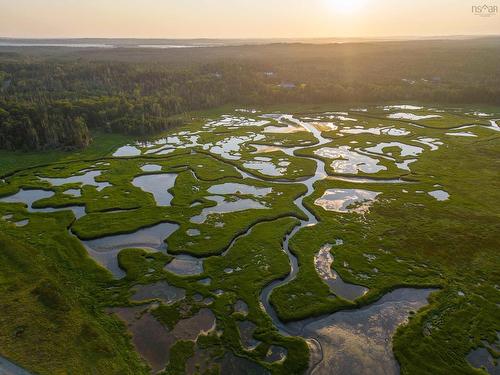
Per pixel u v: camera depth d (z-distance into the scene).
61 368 35.91
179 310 45.31
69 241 59.47
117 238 61.44
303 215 67.94
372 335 41.94
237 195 76.81
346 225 63.94
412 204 71.25
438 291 48.12
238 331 42.28
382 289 48.53
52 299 45.06
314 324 43.53
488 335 41.34
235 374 37.19
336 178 85.50
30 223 65.12
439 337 41.22
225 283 50.00
